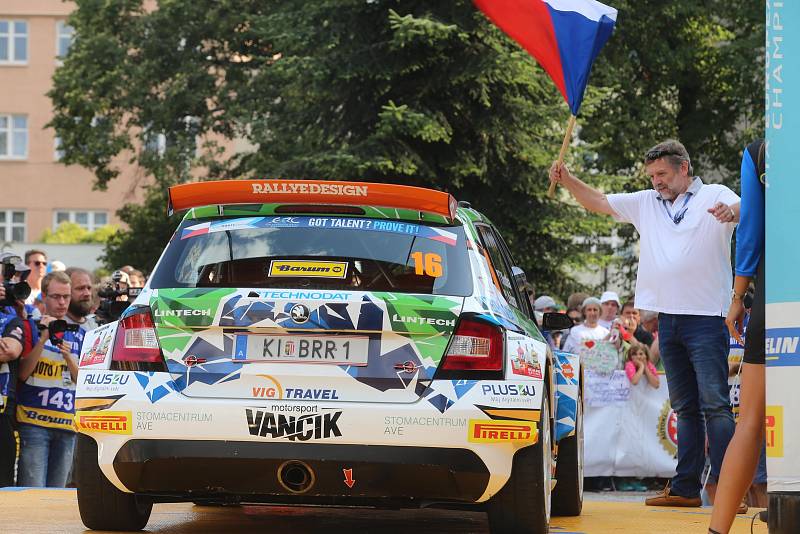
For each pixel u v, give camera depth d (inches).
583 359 683.4
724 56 1569.9
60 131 1776.6
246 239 288.5
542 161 1114.1
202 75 1664.6
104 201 2770.7
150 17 1684.3
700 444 401.7
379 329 267.3
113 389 270.5
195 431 265.0
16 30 2780.5
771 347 201.2
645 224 399.9
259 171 1334.9
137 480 271.4
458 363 267.9
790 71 200.8
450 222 295.0
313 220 292.0
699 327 388.5
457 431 263.3
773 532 198.7
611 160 1537.9
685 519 355.6
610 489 683.4
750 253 244.5
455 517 369.4
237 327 269.0
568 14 406.9
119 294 449.4
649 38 1547.7
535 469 276.1
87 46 1702.8
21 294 477.7
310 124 1161.4
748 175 241.9
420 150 1112.2
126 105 1688.0
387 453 262.1
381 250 284.7
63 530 295.9
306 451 262.7
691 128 1648.6
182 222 299.3
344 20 1094.4
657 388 684.7
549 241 1197.1
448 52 1085.8
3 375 473.7
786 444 199.0
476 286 280.7
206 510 365.7
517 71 1077.8
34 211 2778.1
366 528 325.4
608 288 1562.5
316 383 265.7
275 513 362.0
